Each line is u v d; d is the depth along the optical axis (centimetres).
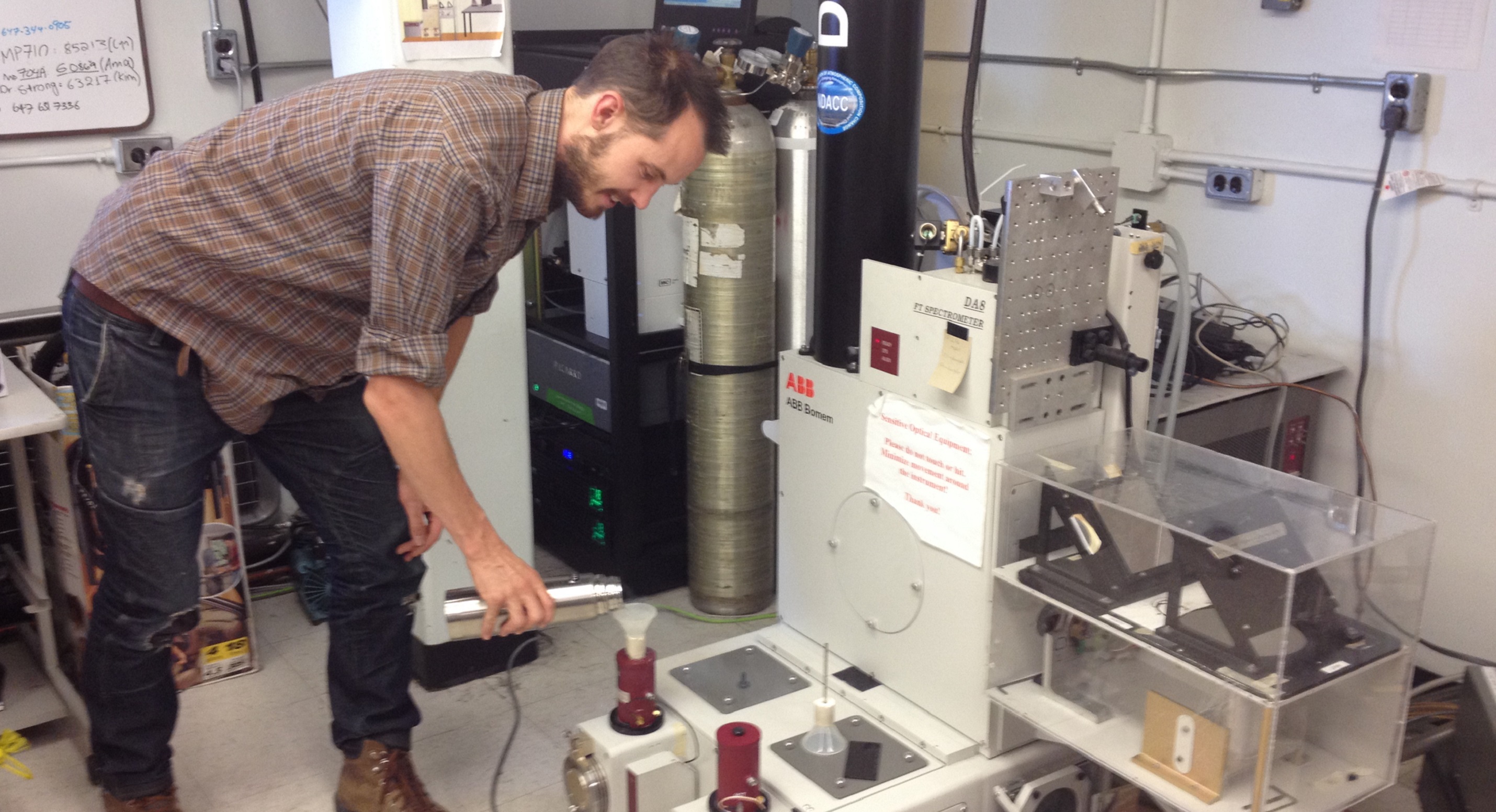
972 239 178
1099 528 161
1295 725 155
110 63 254
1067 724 169
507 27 212
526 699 234
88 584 216
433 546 202
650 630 257
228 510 236
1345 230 228
